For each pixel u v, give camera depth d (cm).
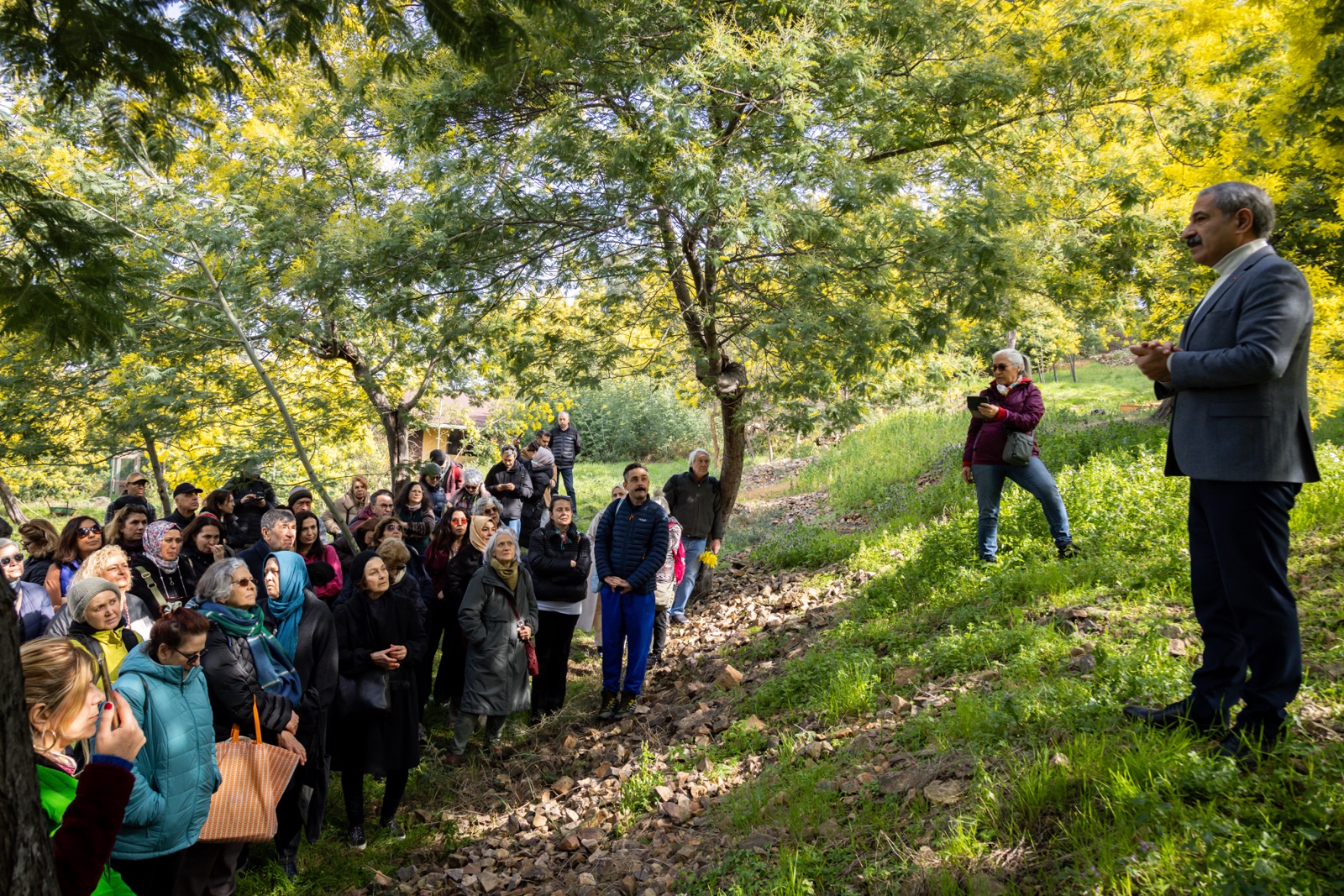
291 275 789
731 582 1004
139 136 446
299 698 470
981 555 679
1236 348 279
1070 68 705
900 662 562
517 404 1469
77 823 240
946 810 355
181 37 349
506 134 750
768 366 812
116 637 434
